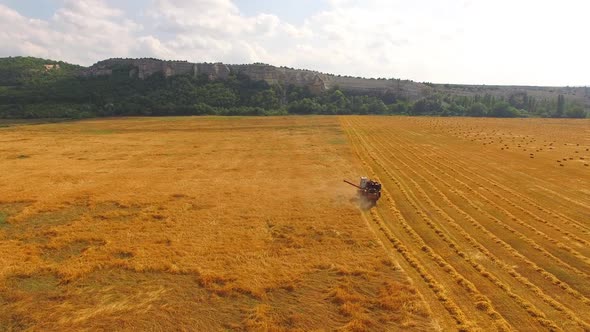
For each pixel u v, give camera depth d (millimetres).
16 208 29484
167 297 16719
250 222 25859
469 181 37625
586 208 28562
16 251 21297
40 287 17562
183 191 34219
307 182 37500
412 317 15141
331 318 15211
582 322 14625
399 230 24703
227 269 19156
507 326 14492
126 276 18578
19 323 14867
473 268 19219
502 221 25984
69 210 29031
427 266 19531
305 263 19734
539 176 39438
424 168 44469
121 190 34719
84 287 17562
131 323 14875
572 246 21703
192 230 24469
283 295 16859
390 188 35219
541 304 15945
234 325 14734
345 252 21031
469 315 15281
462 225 25359
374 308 15828
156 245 22094
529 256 20422
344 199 31266
